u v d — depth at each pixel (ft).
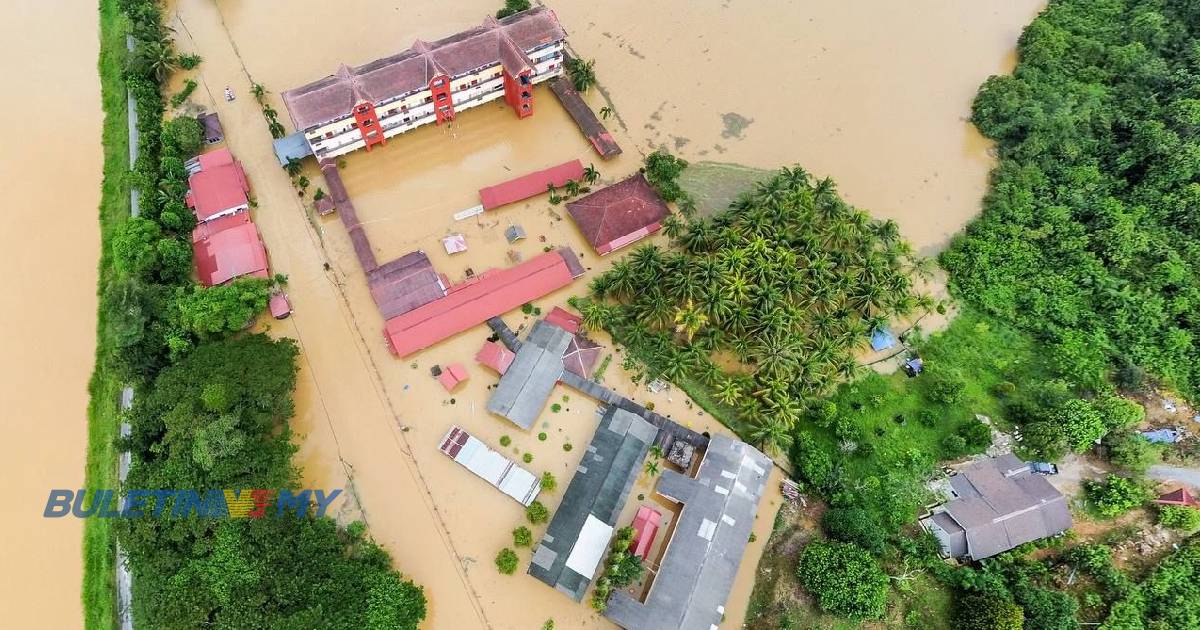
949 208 281.33
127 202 265.54
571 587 201.16
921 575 204.95
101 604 199.52
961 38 329.52
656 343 235.61
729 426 233.55
